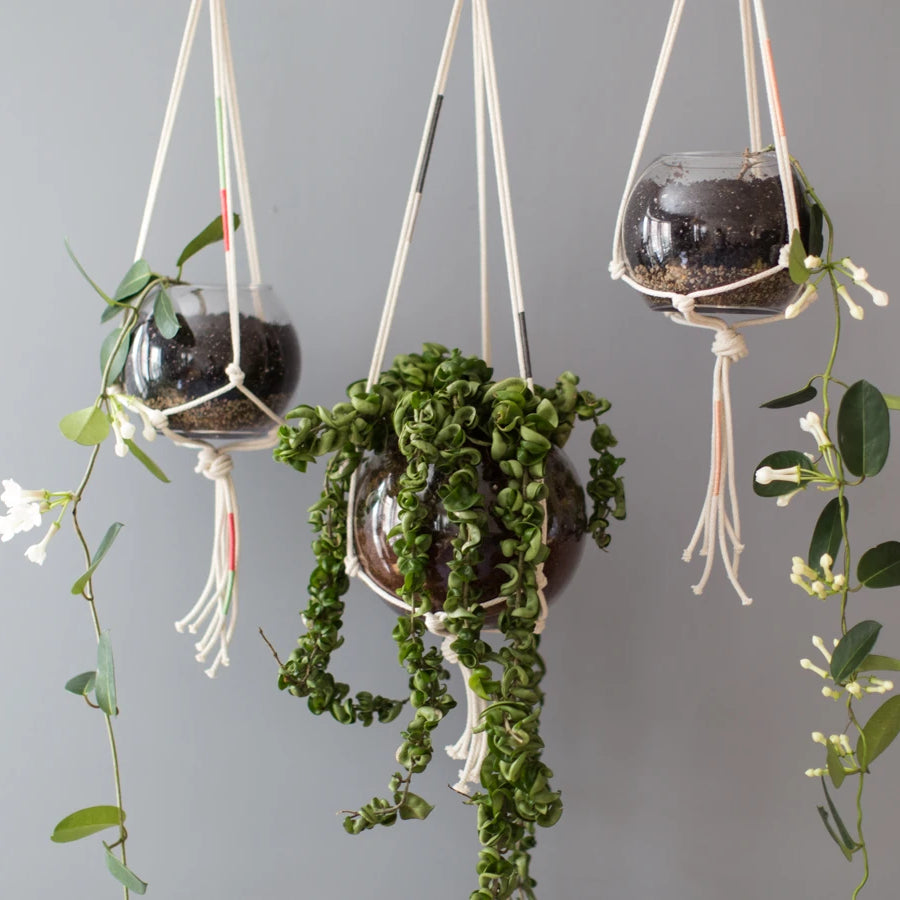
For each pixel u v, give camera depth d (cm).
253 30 108
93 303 110
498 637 118
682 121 109
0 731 113
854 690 77
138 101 108
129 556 112
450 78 109
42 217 109
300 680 89
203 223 110
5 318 110
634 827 115
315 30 108
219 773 114
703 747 114
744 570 113
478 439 78
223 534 97
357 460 87
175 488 112
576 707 115
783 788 114
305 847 115
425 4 108
